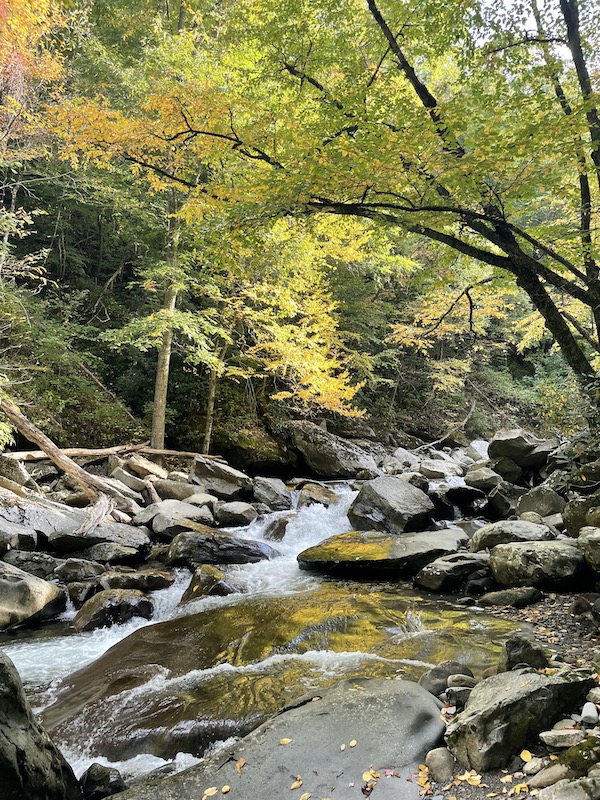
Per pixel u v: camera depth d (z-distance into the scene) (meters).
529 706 2.71
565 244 6.18
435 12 6.07
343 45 6.76
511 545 6.04
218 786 2.66
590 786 2.15
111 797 2.68
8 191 14.48
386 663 4.24
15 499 8.58
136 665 4.83
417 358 21.03
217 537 8.32
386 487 9.70
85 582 7.07
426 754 2.74
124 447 12.16
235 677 4.34
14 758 2.32
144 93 9.77
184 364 15.41
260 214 5.05
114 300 16.02
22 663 5.29
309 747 2.84
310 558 7.64
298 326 14.20
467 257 7.25
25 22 7.67
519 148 4.59
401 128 4.93
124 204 12.27
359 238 9.77
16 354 12.62
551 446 10.70
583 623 4.70
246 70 8.13
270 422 15.40
